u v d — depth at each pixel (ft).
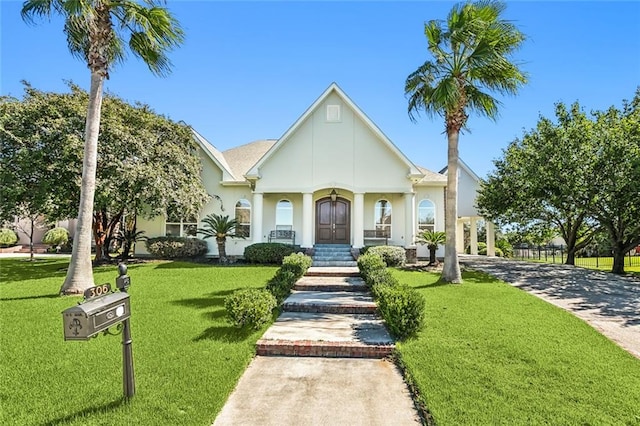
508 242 114.93
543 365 17.93
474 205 73.51
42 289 35.96
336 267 51.55
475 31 38.58
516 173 57.93
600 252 96.32
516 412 13.66
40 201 45.93
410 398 15.26
